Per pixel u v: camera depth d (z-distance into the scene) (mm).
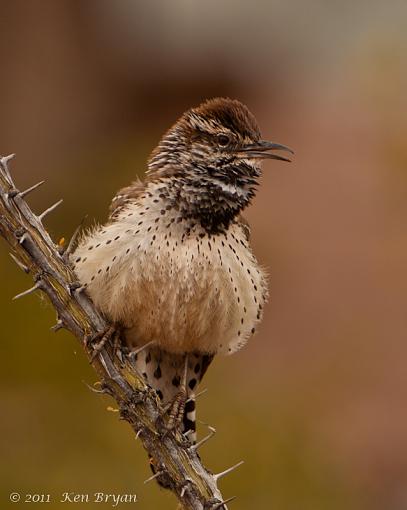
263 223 19156
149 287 6770
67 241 15484
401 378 14562
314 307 16703
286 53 25156
